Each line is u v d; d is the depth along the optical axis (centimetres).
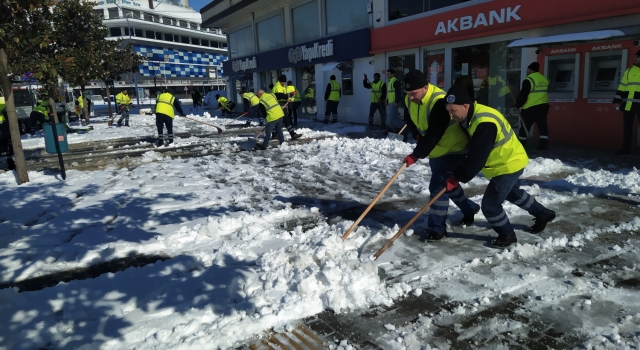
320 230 461
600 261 362
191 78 7019
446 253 392
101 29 2080
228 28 2769
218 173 796
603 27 820
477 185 635
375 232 447
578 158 760
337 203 569
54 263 408
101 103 5709
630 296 305
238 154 1001
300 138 1209
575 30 870
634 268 347
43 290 342
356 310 305
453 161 412
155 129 1739
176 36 6756
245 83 2633
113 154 1085
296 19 1952
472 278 342
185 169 848
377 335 275
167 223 509
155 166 892
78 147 1273
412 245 414
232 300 322
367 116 1568
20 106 1794
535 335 266
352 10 1587
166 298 322
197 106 3731
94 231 484
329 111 1644
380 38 1435
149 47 6225
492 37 1066
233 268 368
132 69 2883
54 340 279
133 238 456
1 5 565
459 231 446
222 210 559
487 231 442
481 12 1065
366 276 338
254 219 507
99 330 284
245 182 717
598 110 841
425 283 338
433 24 1214
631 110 733
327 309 309
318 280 335
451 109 349
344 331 281
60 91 1967
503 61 1054
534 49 945
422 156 390
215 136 1390
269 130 1042
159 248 435
